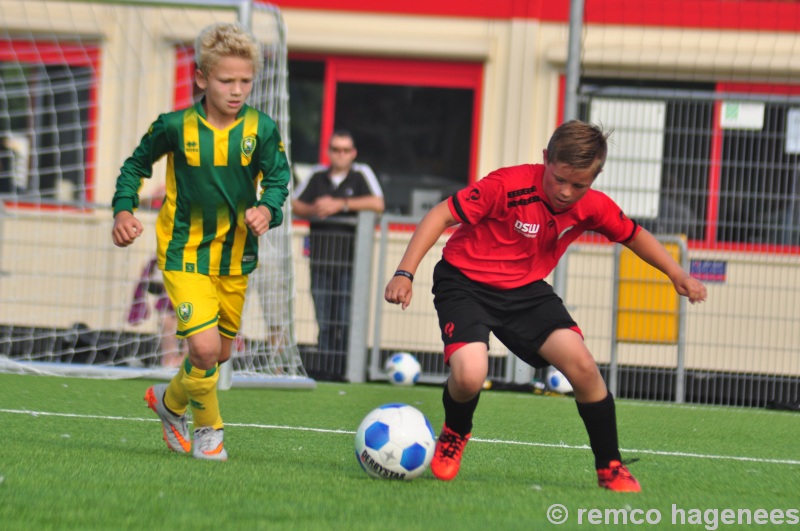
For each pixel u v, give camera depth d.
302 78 41.22
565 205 14.12
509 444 19.88
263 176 15.87
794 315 34.34
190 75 40.97
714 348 34.62
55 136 41.28
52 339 37.41
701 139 34.47
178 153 15.46
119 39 41.03
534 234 14.44
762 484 15.98
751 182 34.47
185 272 15.46
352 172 36.00
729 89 39.25
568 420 25.03
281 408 24.61
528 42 39.78
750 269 34.44
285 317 30.34
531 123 39.81
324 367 35.00
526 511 12.05
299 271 36.25
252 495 12.21
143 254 37.62
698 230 34.47
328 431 20.59
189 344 15.09
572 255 34.97
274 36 30.25
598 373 14.17
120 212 15.15
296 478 13.74
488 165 40.06
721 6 39.25
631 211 34.53
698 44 39.25
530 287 14.58
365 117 41.00
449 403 14.34
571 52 32.94
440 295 14.69
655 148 34.38
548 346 14.19
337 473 14.52
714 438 23.06
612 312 34.03
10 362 30.23
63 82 41.22
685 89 39.53
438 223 14.35
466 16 40.09
